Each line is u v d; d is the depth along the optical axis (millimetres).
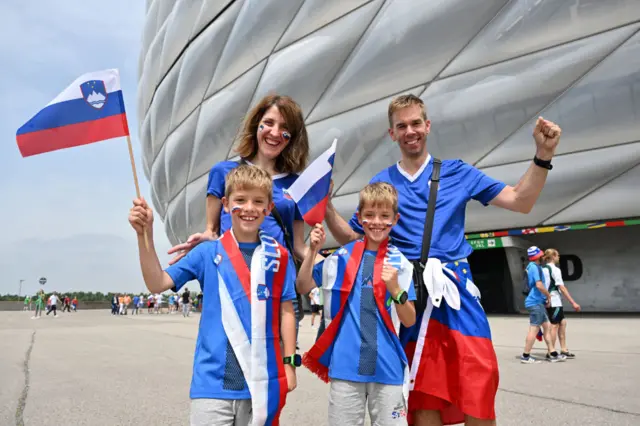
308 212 2779
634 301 15516
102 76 2656
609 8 11828
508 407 4117
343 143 15570
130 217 2260
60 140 2594
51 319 23391
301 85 16266
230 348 2264
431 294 2607
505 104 13117
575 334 9773
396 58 14422
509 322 13055
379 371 2533
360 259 2746
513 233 14305
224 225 2875
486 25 13328
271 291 2393
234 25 19125
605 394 4559
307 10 16297
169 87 23359
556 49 12547
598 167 12484
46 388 5227
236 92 18594
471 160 13758
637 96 11695
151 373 6246
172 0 24812
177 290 2379
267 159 3102
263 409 2189
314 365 2713
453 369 2639
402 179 3037
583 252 16547
